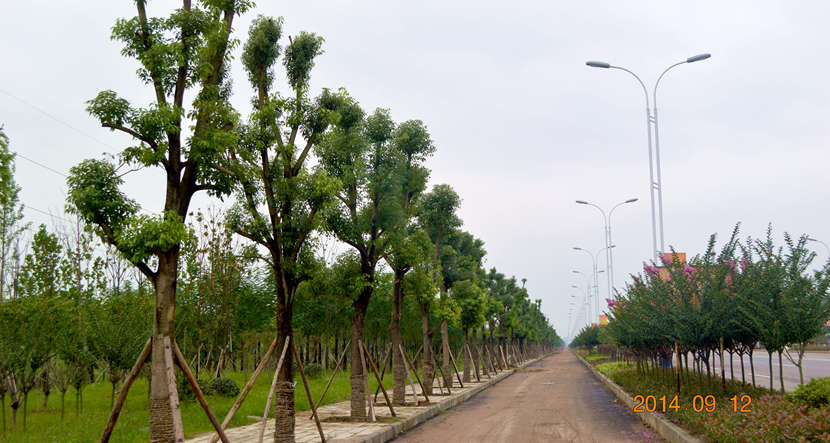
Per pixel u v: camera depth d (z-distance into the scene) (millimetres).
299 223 10680
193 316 21500
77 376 14641
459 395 21594
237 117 9797
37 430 11977
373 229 15188
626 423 13586
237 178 9891
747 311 11508
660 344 17703
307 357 33219
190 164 9422
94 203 8367
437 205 21922
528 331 64250
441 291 25109
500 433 12367
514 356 56812
